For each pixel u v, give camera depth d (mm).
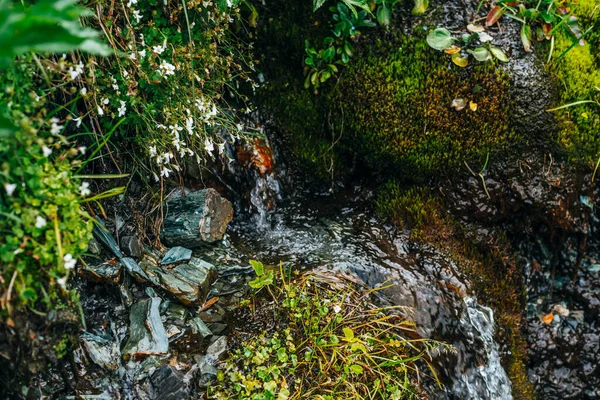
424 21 3107
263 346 2549
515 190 3268
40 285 1891
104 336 2412
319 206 3389
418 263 3125
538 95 3102
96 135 2438
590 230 3559
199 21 2797
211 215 2883
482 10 3121
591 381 3549
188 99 2703
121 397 2281
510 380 3225
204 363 2475
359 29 3150
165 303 2617
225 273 2865
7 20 1364
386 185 3381
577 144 3244
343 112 3270
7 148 1797
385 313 2836
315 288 2793
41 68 1959
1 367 1981
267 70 3336
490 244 3369
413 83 3113
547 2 3055
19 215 1843
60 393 2186
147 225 2824
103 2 2389
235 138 3240
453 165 3244
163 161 2797
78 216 1978
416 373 2717
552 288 3613
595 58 3301
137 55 2447
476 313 3070
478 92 3082
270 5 3244
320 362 2516
